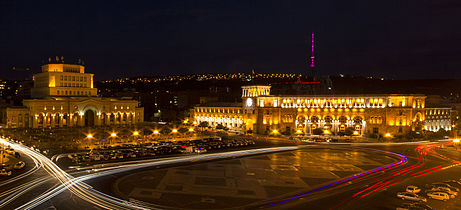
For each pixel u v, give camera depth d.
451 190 69.25
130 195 64.94
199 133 172.88
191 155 108.44
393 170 88.88
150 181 74.94
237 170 87.12
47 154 105.31
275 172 85.50
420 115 160.38
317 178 79.94
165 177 78.69
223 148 125.31
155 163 94.56
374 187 72.38
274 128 177.62
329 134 171.25
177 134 164.25
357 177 81.19
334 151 119.62
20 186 69.94
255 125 186.25
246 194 66.94
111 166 89.62
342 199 64.19
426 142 144.75
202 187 71.19
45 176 77.94
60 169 85.06
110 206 58.75
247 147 128.38
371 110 163.25
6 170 81.94
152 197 63.97
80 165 90.12
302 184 74.62
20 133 160.75
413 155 111.94
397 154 113.88
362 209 58.75
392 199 64.12
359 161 100.88
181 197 64.38
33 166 88.12
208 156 106.88
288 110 178.12
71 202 60.47
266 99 183.50
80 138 142.25
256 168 89.75
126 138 141.75
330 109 171.38
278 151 118.62
